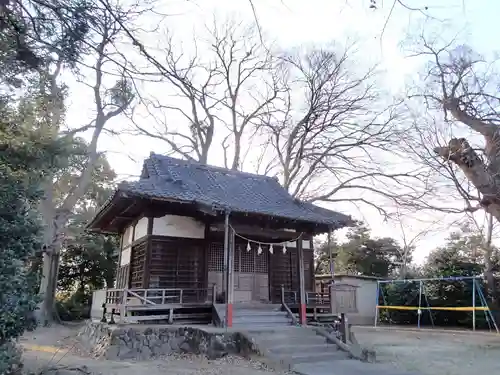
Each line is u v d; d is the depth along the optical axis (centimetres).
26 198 558
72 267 2648
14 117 614
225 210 1145
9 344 567
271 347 952
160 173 1376
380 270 2966
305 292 1381
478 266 2200
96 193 2355
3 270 491
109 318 1230
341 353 992
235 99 2331
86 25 404
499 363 1034
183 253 1271
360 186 2058
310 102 2175
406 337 1653
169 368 841
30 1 419
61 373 761
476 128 711
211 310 1194
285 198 1552
